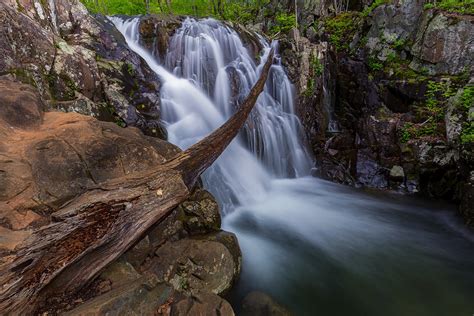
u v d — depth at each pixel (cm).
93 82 632
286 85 1145
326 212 801
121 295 281
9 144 387
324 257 594
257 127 984
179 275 404
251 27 1884
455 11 984
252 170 912
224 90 1004
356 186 977
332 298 480
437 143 873
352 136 1150
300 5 1730
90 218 320
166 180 393
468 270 561
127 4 1741
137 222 352
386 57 1141
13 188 337
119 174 425
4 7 520
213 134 503
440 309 462
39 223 326
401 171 933
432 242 662
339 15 1534
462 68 927
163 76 888
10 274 253
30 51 539
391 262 584
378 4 1249
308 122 1171
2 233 289
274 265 557
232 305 430
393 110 1079
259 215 757
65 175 381
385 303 471
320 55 1209
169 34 988
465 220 720
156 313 303
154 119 732
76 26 723
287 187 964
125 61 737
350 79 1266
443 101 918
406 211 816
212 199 552
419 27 1059
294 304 462
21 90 472
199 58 1003
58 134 424
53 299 287
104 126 492
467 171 750
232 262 454
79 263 310
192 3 2044
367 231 707
